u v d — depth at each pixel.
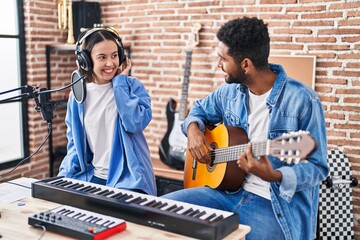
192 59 3.81
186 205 1.64
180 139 3.66
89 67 2.17
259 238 1.97
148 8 4.00
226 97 2.27
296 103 1.94
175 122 3.72
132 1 4.07
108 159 2.29
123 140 2.22
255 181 2.07
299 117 1.94
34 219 1.56
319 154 1.88
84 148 2.33
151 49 4.04
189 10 3.78
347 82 3.17
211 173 2.22
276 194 1.98
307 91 1.94
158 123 4.09
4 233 1.52
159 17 3.95
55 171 4.38
